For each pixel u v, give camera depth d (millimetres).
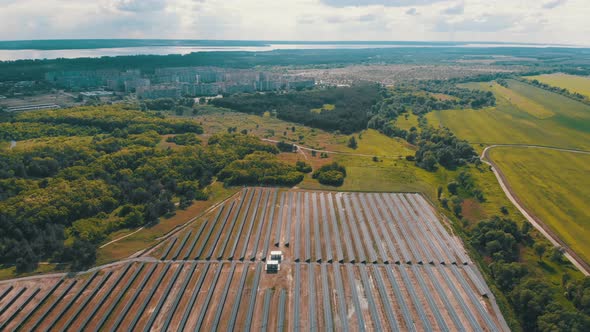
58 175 174125
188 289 116312
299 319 105000
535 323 106062
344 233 148750
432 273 125875
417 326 103688
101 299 109750
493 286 121438
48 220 141750
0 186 157375
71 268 122688
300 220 157625
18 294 110625
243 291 115500
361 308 110125
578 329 95188
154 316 104500
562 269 132000
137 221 149750
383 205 174250
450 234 151250
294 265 128250
